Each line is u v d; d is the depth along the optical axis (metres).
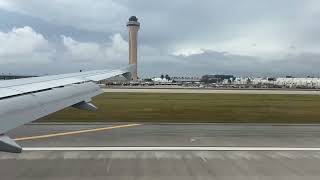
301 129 26.56
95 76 19.64
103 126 27.19
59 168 14.73
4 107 9.34
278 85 165.88
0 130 7.98
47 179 13.18
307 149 19.12
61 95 12.95
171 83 172.50
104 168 14.82
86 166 15.10
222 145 20.03
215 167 15.16
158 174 14.00
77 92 14.48
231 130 25.72
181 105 47.19
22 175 13.67
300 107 46.44
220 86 152.62
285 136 23.36
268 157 17.16
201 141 21.22
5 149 7.13
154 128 26.39
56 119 31.62
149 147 19.27
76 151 18.09
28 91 11.96
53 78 16.58
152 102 51.91
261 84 174.00
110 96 66.44
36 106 10.55
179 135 23.34
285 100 60.31
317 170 14.81
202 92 86.56
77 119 31.80
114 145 19.75
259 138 22.50
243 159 16.69
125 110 39.84
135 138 22.11
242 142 21.02
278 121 31.77
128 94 73.75
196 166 15.30
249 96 71.38
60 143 20.25
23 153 17.39
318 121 32.00
